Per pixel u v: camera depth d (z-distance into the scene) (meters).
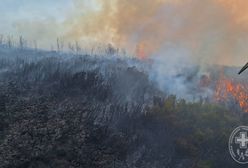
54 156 79.38
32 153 77.69
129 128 100.25
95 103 113.25
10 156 75.69
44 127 88.94
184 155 96.38
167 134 101.56
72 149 83.31
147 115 107.12
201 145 101.31
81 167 78.94
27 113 95.69
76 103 109.94
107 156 84.94
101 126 97.44
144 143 94.88
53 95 113.62
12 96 106.69
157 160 90.62
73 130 91.12
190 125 107.31
